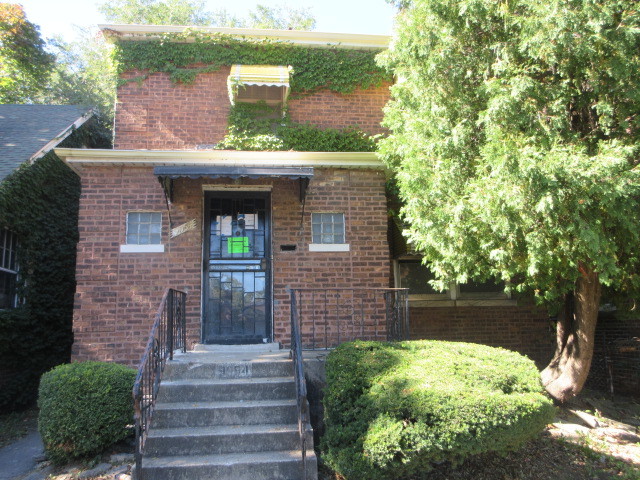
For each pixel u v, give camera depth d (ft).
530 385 17.65
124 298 25.75
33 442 22.63
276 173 24.58
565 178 16.40
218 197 28.35
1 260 29.30
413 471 15.65
